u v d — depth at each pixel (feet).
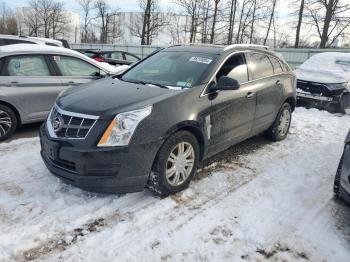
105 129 11.24
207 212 12.17
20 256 9.66
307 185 14.69
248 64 16.76
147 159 11.62
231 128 15.29
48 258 9.64
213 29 119.65
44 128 13.01
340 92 29.09
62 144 11.60
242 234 11.06
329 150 19.22
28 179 13.91
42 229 10.76
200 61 15.16
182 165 13.03
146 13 120.67
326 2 89.97
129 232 10.87
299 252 10.39
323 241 10.96
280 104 19.19
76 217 11.42
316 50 73.77
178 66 15.26
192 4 124.57
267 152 18.40
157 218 11.65
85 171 11.23
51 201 12.28
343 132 23.21
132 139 11.28
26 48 19.62
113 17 171.22
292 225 11.70
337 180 13.11
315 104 30.01
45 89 19.72
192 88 13.47
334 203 13.29
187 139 12.89
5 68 18.57
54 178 13.99
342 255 10.34
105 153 11.07
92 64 22.15
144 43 123.34
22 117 19.30
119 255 9.86
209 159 16.90
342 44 96.58
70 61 21.13
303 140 20.90
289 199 13.42
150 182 12.34
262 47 18.58
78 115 11.70
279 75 19.07
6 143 18.25
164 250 10.15
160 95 12.67
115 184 11.43
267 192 13.85
